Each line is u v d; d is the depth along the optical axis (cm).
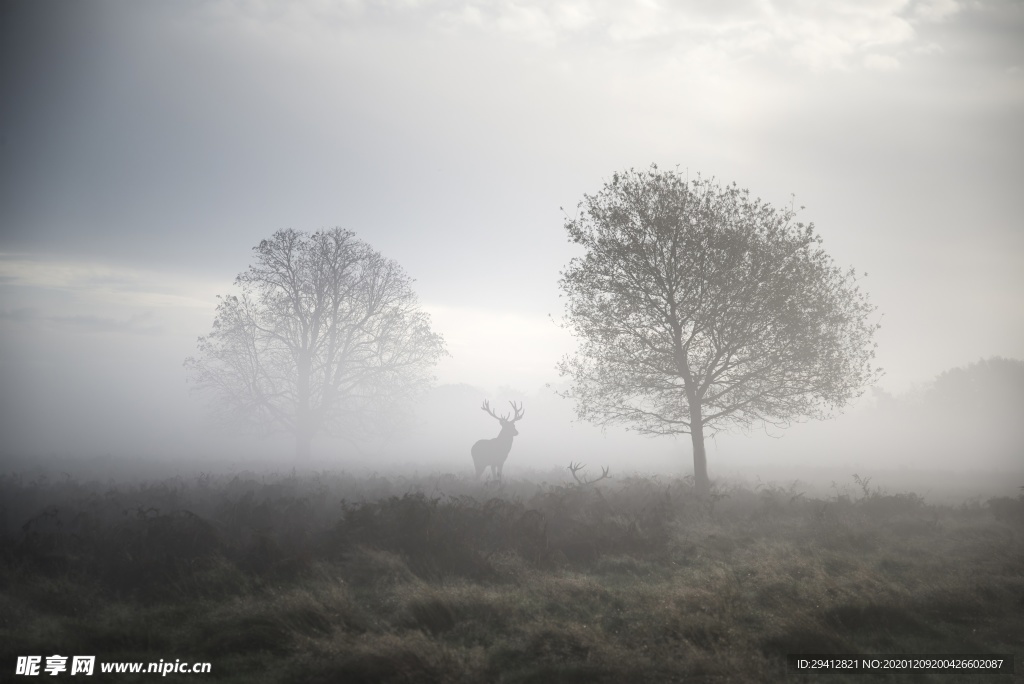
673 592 748
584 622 683
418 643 568
